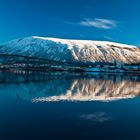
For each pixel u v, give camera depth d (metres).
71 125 36.78
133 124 38.03
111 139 30.89
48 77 172.50
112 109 50.34
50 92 80.75
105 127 36.00
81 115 43.88
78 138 31.02
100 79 167.88
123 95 76.50
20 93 75.62
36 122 38.22
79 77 190.00
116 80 158.50
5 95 70.12
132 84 124.06
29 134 32.12
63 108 50.38
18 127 35.19
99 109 50.06
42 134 32.22
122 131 34.19
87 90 90.75
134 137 31.80
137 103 58.81
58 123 37.81
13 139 30.00
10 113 44.62
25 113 44.81
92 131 33.97
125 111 48.31
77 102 58.94
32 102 57.78
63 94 75.88
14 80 132.25
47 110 47.91
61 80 144.62
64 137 31.27
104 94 78.75
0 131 33.12
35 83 117.25
